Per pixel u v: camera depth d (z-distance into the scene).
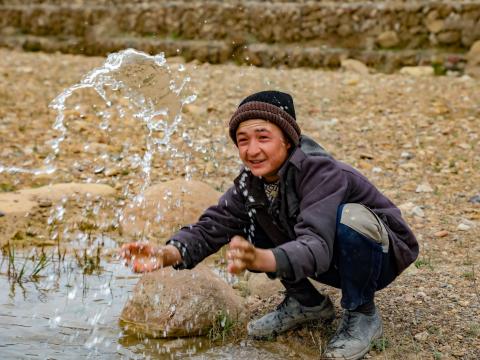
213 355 2.88
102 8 12.12
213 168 5.81
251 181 2.80
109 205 4.96
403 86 8.91
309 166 2.68
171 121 6.09
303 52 10.77
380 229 2.72
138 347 2.95
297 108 7.88
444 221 4.57
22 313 3.30
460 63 10.02
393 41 10.48
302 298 3.05
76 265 4.00
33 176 5.52
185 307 3.12
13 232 4.47
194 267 3.16
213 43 11.26
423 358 2.81
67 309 3.36
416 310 3.21
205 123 7.28
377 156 6.16
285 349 2.94
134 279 3.81
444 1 10.24
